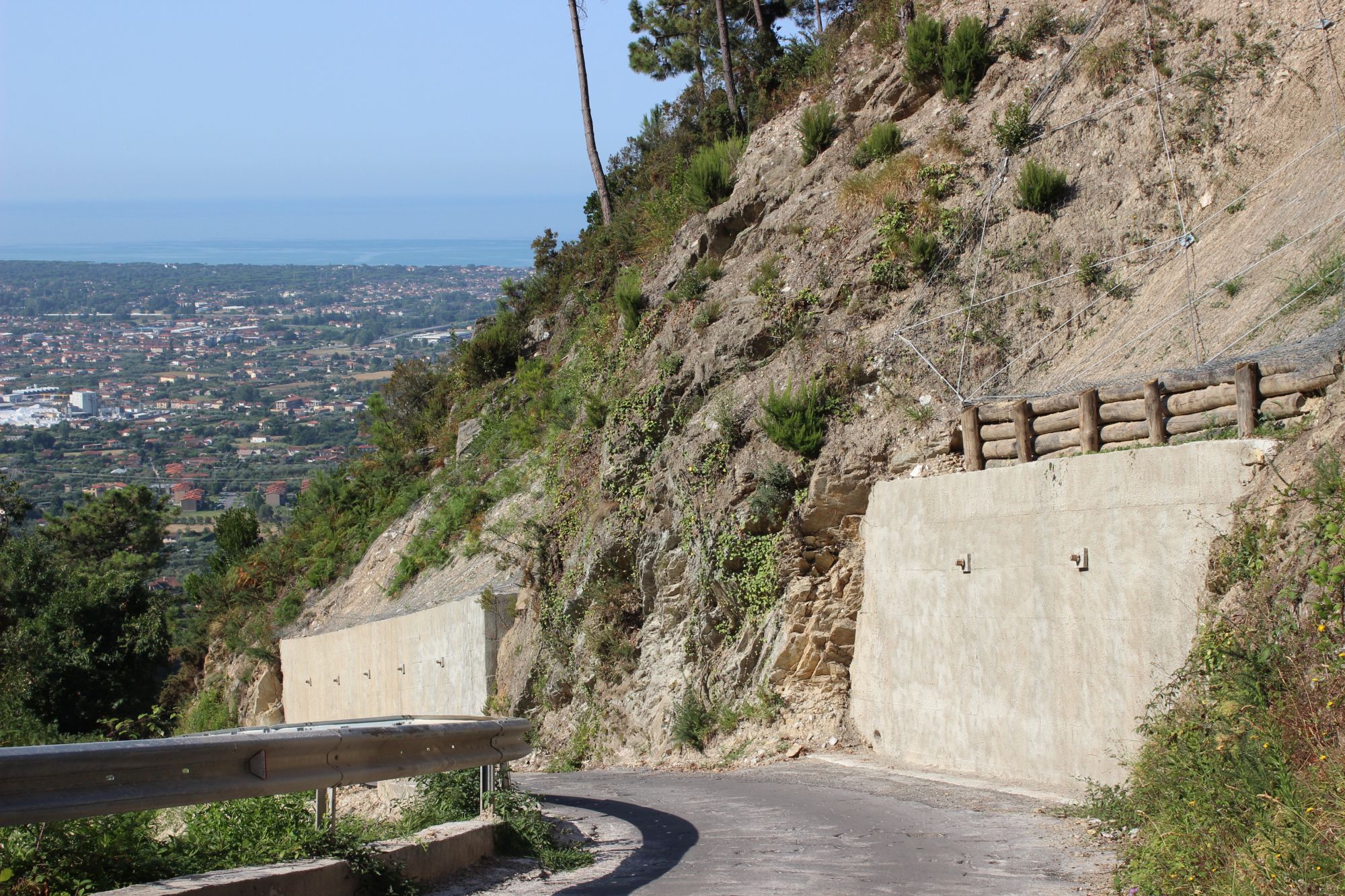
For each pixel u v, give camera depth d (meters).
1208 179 18.27
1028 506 14.25
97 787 6.74
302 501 45.97
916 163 21.56
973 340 18.67
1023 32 22.61
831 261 21.61
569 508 25.03
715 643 20.05
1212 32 19.80
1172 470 12.41
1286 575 10.04
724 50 33.31
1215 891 7.15
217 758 7.48
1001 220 19.94
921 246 20.11
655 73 41.16
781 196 24.75
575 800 13.65
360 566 37.47
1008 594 14.49
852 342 19.98
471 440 36.81
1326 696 8.46
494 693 24.39
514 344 40.25
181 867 7.61
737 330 22.16
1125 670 12.73
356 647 31.19
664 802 13.34
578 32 39.84
